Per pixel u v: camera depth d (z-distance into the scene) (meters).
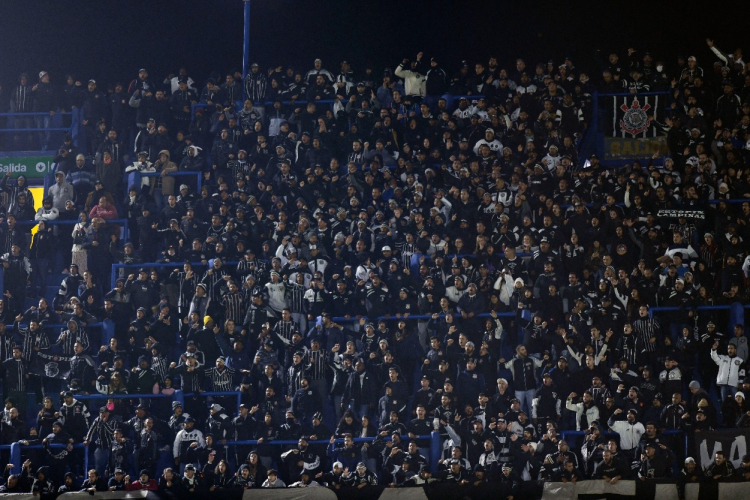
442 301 57.69
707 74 73.81
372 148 69.12
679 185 64.50
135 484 52.62
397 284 59.78
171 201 65.12
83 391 56.75
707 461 52.44
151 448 54.00
